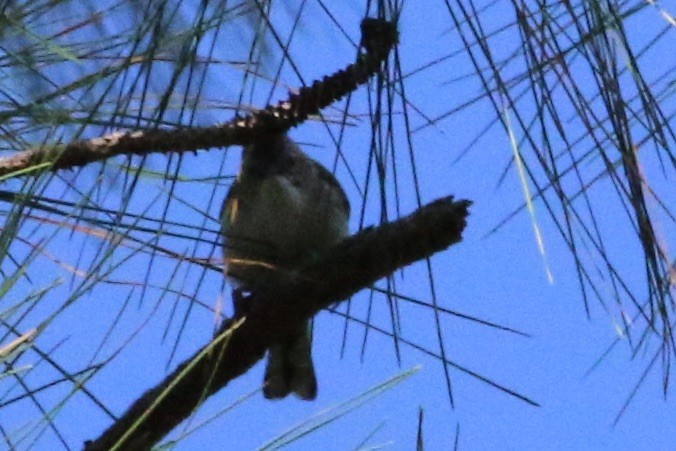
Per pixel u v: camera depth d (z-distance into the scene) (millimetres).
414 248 3186
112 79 2609
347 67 3076
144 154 2951
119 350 2568
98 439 3113
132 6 2785
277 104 3158
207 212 3033
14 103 2758
